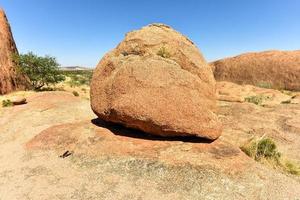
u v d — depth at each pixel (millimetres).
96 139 9633
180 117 8852
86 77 54875
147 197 6895
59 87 35875
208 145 9133
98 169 8117
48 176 8031
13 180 7965
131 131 10109
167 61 9523
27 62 31641
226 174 7734
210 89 9727
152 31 10609
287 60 42500
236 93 32281
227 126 15922
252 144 10789
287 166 10039
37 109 16234
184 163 8039
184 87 9000
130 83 9266
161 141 9250
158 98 8883
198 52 10477
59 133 10648
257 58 45719
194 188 7195
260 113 19078
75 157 8875
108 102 9945
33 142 10586
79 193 7117
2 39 30531
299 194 7414
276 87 40562
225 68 48594
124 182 7484
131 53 10445
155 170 7836
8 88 28047
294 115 18656
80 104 17922
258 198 7027
